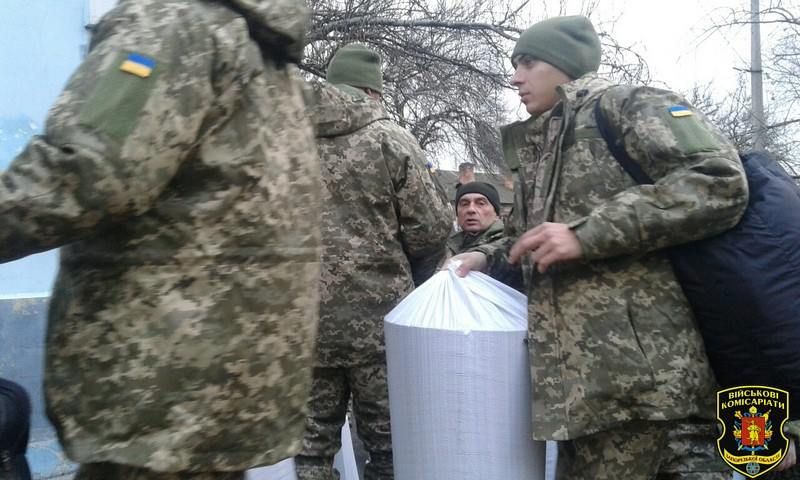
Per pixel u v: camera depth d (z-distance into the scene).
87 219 1.47
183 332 1.56
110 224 1.52
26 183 1.44
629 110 2.43
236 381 1.61
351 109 3.41
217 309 1.59
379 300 3.45
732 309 2.31
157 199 1.57
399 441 2.79
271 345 1.66
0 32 4.16
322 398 3.53
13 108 4.22
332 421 3.55
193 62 1.55
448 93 9.18
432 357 2.62
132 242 1.57
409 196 3.48
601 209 2.35
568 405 2.41
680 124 2.36
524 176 2.78
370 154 3.41
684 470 2.98
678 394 2.35
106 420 1.53
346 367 3.44
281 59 1.83
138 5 1.58
